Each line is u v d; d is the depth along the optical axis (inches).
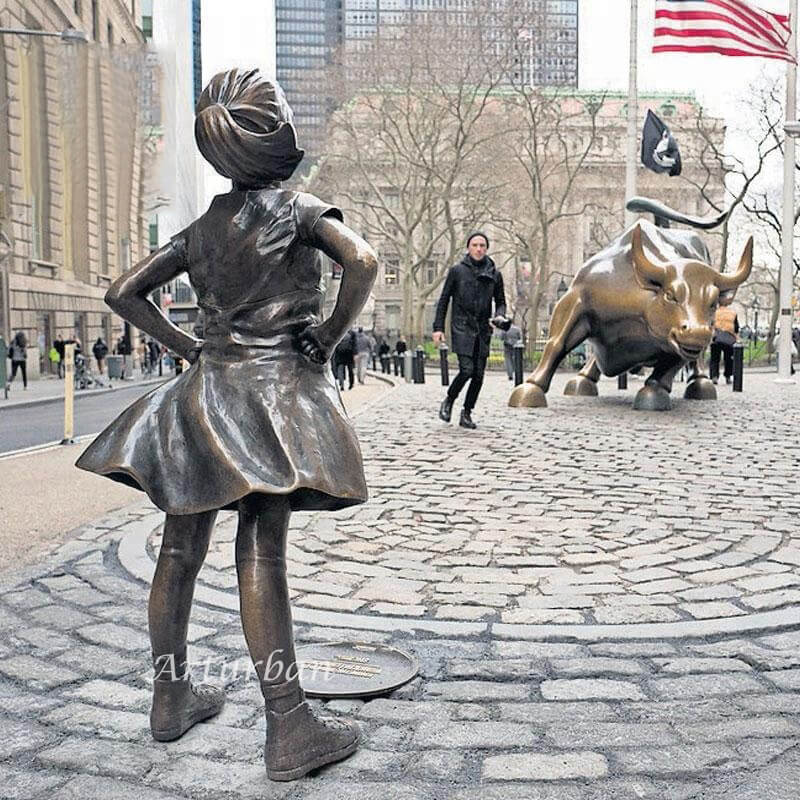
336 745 105.4
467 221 1595.7
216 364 107.1
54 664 136.3
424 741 111.0
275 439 100.2
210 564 187.2
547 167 1915.6
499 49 1391.5
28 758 107.7
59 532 219.6
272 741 102.6
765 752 106.8
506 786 100.2
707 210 2206.0
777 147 1408.7
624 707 120.4
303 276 108.6
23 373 998.4
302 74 1600.6
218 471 99.1
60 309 1338.6
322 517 235.0
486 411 518.3
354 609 161.9
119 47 1325.0
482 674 131.8
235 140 104.9
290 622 105.7
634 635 146.5
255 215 106.6
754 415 493.4
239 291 106.7
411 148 1700.3
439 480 290.0
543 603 165.0
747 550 201.2
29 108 1222.9
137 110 1366.9
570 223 2225.6
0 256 1116.5
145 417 106.8
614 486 279.0
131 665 136.1
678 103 2244.1
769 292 2421.3
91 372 1369.3
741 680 128.9
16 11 1141.7
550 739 111.3
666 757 106.0
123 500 261.0
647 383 529.3
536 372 543.8
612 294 486.0
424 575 183.2
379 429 430.6
